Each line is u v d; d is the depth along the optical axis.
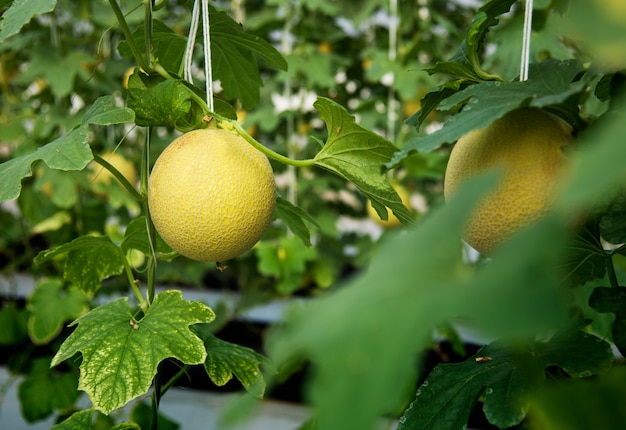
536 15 1.73
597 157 0.42
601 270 1.02
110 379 0.99
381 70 2.31
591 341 0.91
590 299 0.92
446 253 0.51
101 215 2.33
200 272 2.54
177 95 1.01
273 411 2.15
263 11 2.54
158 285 3.05
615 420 0.67
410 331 0.45
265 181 1.00
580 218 0.87
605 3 0.52
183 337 1.02
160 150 2.18
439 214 0.55
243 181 0.97
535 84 0.90
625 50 0.50
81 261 1.23
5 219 2.72
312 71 2.29
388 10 2.48
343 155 1.04
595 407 0.67
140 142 2.61
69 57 2.21
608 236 0.91
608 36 0.51
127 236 1.20
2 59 2.46
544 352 0.93
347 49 2.73
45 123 2.08
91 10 2.33
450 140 0.80
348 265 2.97
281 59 1.24
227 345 1.15
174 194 0.97
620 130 0.43
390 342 0.45
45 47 2.22
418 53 2.40
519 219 0.86
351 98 2.85
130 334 1.03
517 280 0.46
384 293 0.49
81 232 2.30
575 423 0.67
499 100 0.85
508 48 1.77
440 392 0.96
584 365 0.89
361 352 0.45
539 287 0.46
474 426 1.80
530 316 0.44
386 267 0.53
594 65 0.82
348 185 2.61
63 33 2.39
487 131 0.89
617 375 0.68
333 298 0.53
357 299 0.50
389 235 2.28
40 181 2.08
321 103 0.98
